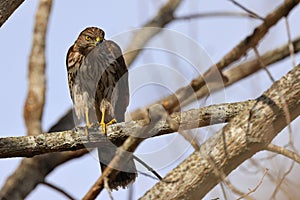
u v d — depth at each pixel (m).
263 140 8.44
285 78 8.55
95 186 10.91
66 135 9.91
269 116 8.42
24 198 14.80
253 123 8.44
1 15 9.51
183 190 8.45
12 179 14.74
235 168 8.63
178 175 8.52
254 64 15.12
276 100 8.45
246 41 14.05
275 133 8.52
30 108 15.07
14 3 9.61
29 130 14.94
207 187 8.51
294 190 8.48
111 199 9.48
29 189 14.83
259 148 8.50
